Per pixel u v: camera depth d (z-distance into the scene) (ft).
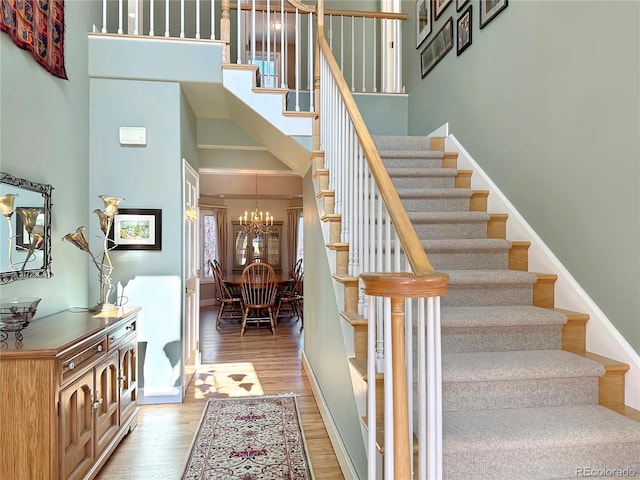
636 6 6.26
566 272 7.65
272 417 9.85
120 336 8.41
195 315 13.76
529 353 6.86
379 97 15.28
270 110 10.99
